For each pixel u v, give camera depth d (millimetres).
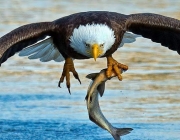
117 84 17578
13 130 14469
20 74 18578
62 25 11648
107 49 11516
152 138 13891
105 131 14438
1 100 16297
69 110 15648
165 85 17438
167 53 20859
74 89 17250
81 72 18562
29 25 11852
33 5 29281
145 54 20641
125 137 13977
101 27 11344
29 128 14570
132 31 12148
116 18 11719
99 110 12125
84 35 11336
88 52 11422
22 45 11859
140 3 29453
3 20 25469
